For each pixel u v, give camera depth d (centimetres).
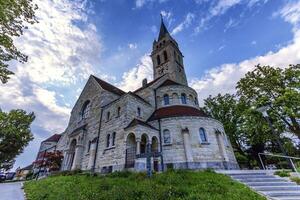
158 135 2406
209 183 1060
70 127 3619
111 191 952
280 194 1002
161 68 4853
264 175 1370
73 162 2742
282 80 2620
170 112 2712
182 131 2325
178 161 2169
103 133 2639
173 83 3494
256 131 2895
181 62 5269
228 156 2394
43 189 1309
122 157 2114
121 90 3775
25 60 1111
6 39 989
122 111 2511
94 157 2519
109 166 2220
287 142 2656
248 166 3572
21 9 984
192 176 1236
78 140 2942
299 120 2483
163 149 2312
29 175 3838
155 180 1144
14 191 1516
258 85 2798
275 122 2548
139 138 2084
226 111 3944
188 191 911
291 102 2342
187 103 3069
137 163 1902
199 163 2127
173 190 910
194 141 2283
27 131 4138
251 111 2708
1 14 906
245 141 3609
